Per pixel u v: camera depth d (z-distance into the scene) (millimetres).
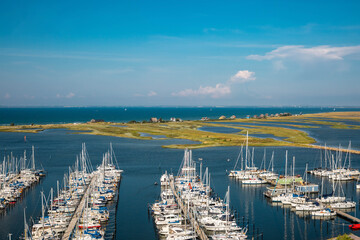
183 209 106625
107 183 135625
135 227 94750
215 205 108938
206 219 96125
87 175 149500
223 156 198875
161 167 170500
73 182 136000
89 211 101375
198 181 143125
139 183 140750
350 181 146375
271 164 177875
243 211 107688
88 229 89438
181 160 187625
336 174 152500
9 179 143125
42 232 85312
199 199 114250
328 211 104125
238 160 187750
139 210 108312
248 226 95438
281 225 96312
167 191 123062
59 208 105500
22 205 112750
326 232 91312
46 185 137375
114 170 157875
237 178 150625
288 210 108875
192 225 93438
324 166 173125
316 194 126375
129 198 120562
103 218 98438
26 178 144500
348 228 93938
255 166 173500
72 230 88875
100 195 117625
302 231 91938
